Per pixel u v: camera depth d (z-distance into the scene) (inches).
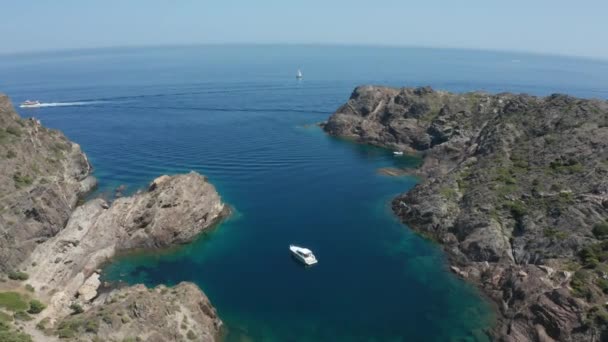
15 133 4970.5
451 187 5172.2
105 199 5556.1
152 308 3026.6
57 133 5949.8
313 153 7667.3
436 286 3912.4
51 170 5132.9
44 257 3973.9
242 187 6077.8
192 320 3171.8
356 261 4313.5
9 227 3895.2
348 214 5319.9
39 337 2802.7
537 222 4185.5
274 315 3518.7
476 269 4065.0
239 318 3479.3
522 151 5354.3
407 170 6855.3
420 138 7795.3
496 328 3371.1
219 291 3826.3
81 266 4074.8
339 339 3257.9
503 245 4136.3
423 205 5054.1
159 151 7539.4
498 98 7632.9
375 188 6136.8
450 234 4626.0
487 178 5044.3
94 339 2743.6
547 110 5836.6
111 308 3002.0
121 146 7795.3
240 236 4790.8
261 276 4065.0
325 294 3796.8
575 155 4835.1
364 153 7736.2
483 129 6633.9
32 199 4301.2
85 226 4485.7
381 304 3663.9
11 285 3560.5
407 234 4847.4
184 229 4704.7
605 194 4114.2
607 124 5098.4
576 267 3558.1
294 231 4894.2
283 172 6692.9
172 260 4343.0
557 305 3179.1
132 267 4210.1
